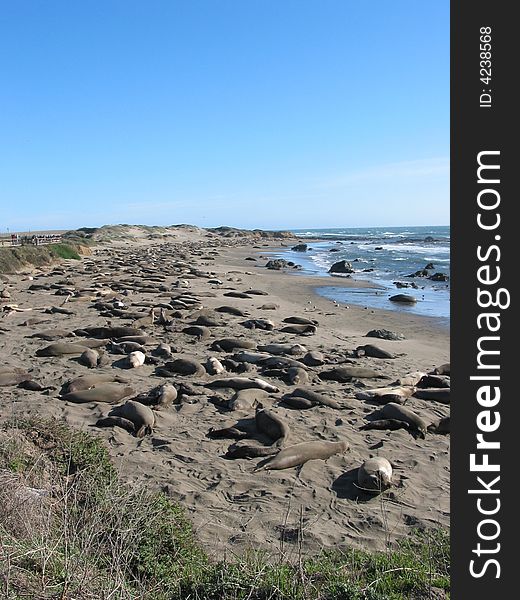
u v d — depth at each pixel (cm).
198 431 822
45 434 718
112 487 588
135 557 484
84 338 1408
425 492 653
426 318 1906
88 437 749
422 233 12681
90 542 464
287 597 439
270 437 796
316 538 554
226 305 2109
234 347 1323
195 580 471
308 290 2719
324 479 685
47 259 3603
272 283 3031
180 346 1348
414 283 2888
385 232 14800
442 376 1121
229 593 452
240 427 838
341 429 839
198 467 707
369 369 1138
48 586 397
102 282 2723
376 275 3434
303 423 859
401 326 1767
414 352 1385
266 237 10088
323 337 1541
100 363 1163
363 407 939
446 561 503
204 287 2739
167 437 798
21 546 422
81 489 578
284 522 582
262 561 499
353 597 433
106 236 7500
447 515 598
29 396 938
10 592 377
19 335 1441
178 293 2389
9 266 3105
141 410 841
